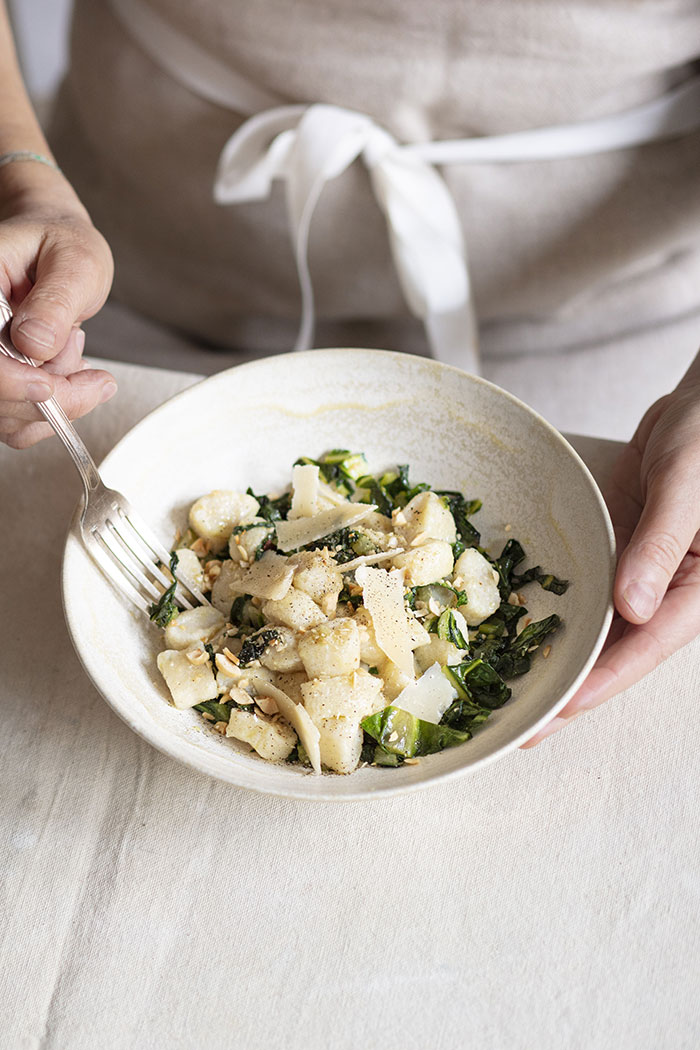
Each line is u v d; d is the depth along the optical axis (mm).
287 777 562
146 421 659
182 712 605
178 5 872
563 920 572
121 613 627
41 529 713
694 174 912
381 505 691
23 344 629
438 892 581
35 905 581
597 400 1028
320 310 1026
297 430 699
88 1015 554
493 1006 553
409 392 683
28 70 1761
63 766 621
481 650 628
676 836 593
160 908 579
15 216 739
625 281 987
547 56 839
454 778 538
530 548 658
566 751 621
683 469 624
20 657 660
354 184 924
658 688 642
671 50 840
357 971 562
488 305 985
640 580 591
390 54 852
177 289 1066
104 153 1010
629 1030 546
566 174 905
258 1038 547
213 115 930
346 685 588
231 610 650
